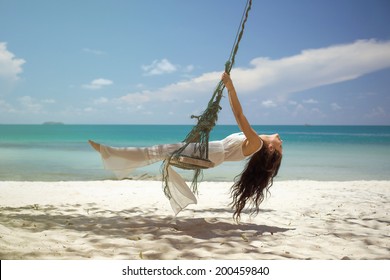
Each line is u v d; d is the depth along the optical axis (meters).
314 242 3.98
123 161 4.18
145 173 12.24
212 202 6.56
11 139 46.91
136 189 8.12
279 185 8.97
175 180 4.37
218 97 4.07
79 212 5.47
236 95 4.02
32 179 11.10
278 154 4.21
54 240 3.79
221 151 4.16
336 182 9.69
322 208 6.06
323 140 49.97
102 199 6.74
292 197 7.16
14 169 13.47
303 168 14.84
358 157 20.48
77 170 13.27
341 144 38.38
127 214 5.36
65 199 6.70
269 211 5.77
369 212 5.76
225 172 12.95
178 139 53.88
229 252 3.55
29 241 3.70
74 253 3.43
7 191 7.53
